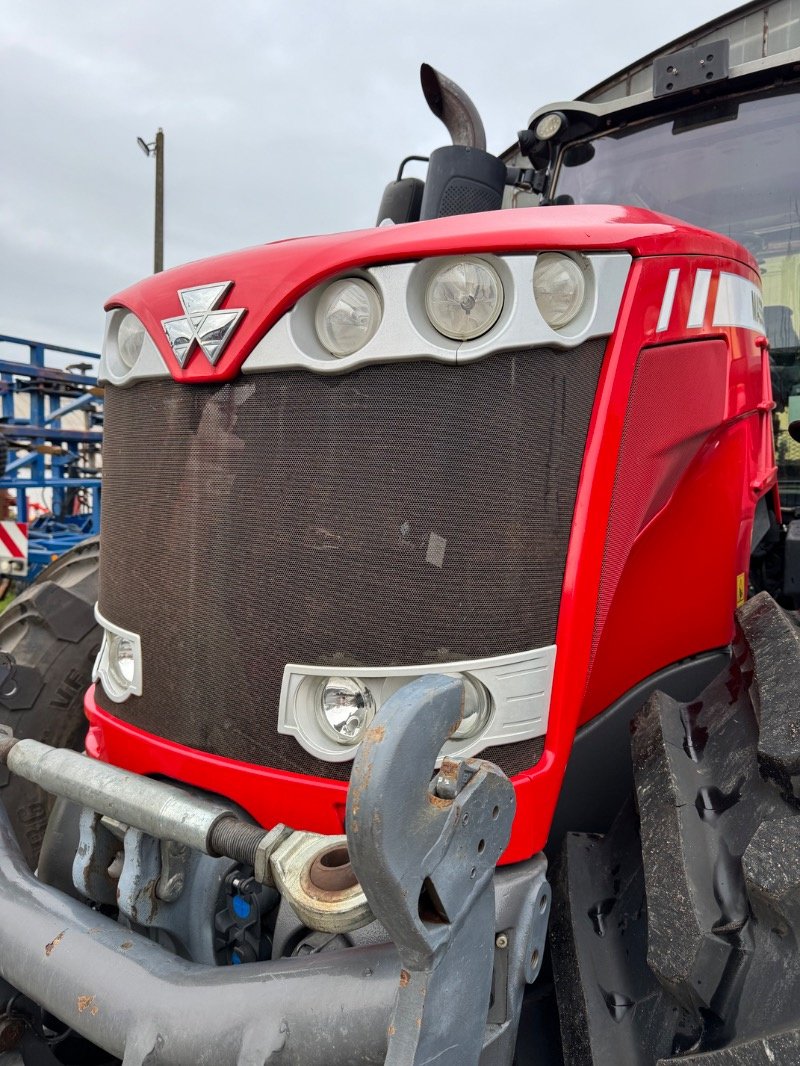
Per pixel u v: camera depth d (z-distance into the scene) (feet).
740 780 3.91
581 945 4.16
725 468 5.29
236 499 4.32
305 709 4.17
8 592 28.60
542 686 4.14
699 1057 3.29
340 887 3.45
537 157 10.01
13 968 4.20
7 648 6.94
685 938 3.50
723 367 5.06
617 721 5.03
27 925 4.28
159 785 4.31
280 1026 3.38
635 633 5.01
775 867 3.33
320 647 4.12
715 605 5.41
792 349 8.77
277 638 4.21
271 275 4.16
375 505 4.03
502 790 3.37
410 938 2.99
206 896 4.57
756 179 8.82
